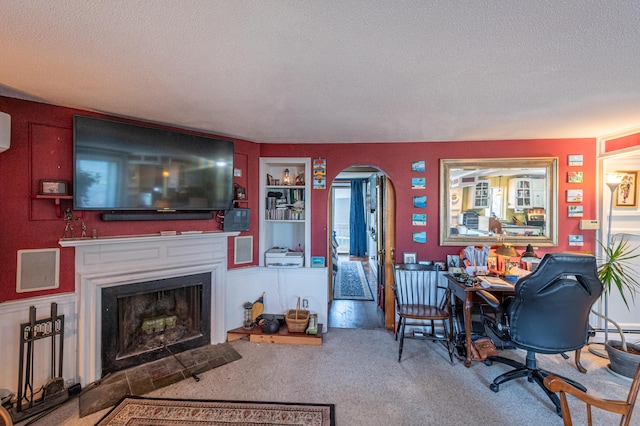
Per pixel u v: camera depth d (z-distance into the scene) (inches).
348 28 47.2
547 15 43.6
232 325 119.3
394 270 116.8
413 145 127.0
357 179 298.5
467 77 64.7
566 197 119.3
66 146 84.6
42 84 69.4
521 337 80.0
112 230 92.3
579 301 75.2
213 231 114.5
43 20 45.3
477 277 108.6
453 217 124.2
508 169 121.2
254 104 82.3
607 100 78.0
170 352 102.0
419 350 108.1
